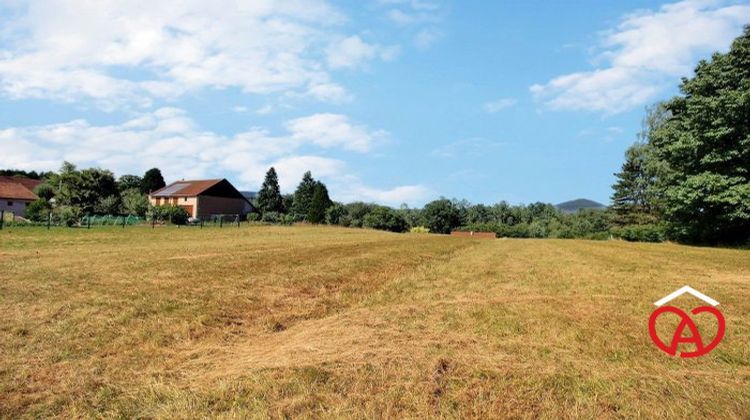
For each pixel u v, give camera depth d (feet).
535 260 61.00
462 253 71.56
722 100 100.22
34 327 22.63
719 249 94.89
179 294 30.81
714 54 107.24
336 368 18.03
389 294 34.60
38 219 127.75
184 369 18.35
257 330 24.40
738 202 100.89
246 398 15.60
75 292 30.35
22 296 28.66
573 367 18.33
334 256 58.75
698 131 106.01
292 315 27.68
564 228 262.67
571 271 48.34
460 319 25.95
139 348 20.51
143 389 16.30
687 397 15.80
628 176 244.01
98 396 15.75
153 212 151.53
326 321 26.32
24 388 16.24
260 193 306.76
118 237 84.94
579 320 25.82
